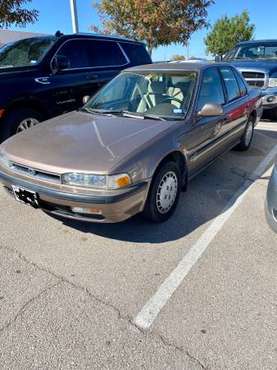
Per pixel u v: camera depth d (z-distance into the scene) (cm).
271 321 226
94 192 277
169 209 354
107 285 260
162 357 200
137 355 202
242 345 208
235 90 519
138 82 424
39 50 583
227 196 416
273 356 201
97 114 397
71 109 600
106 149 299
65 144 313
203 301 244
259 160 554
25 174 303
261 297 248
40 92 542
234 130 503
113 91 434
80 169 276
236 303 242
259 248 307
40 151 306
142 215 338
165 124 349
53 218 357
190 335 215
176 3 1227
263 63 846
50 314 232
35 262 287
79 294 251
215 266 283
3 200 397
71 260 290
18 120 521
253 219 358
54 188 288
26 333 217
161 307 239
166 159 336
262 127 796
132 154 292
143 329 220
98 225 344
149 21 1214
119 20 1305
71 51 601
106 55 662
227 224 348
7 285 260
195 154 385
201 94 400
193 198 408
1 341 211
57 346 208
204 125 393
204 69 429
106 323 225
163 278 268
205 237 325
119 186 278
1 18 701
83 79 607
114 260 291
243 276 270
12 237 323
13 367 195
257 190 434
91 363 197
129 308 238
